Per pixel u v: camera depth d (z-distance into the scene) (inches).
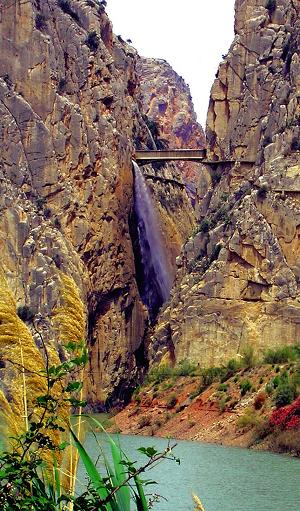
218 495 2539.4
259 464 3363.7
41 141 7834.6
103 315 7711.6
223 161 7101.4
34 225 7416.3
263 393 4483.3
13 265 7190.0
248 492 2605.8
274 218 6058.1
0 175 7524.6
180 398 5054.1
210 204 6958.7
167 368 5639.8
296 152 6269.7
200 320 6008.9
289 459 3577.8
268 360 4985.2
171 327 6215.6
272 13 7224.4
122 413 5275.6
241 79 7175.2
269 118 6638.8
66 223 7716.5
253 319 5885.8
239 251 6063.0
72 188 7829.7
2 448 888.9
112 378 7568.9
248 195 6235.2
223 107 7244.1
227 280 6048.2
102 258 7780.5
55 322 903.7
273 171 6215.6
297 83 6579.7
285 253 6018.7
